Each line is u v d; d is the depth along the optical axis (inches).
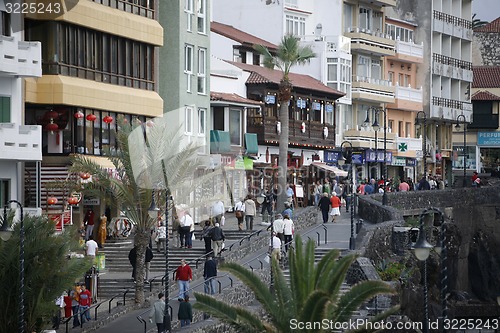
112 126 2994.6
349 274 2620.6
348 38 4675.2
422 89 5378.9
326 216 3280.0
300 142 4141.2
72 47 2827.3
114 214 2832.2
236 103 3725.4
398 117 5132.9
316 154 4311.0
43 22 2755.9
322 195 3408.0
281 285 1918.1
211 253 2645.2
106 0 2974.9
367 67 4909.0
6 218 1962.4
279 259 2593.5
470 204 3858.3
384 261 2851.9
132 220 2433.6
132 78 3117.6
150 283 2495.1
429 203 3764.8
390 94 4968.0
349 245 2795.3
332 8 4736.7
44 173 2787.9
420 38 5433.1
